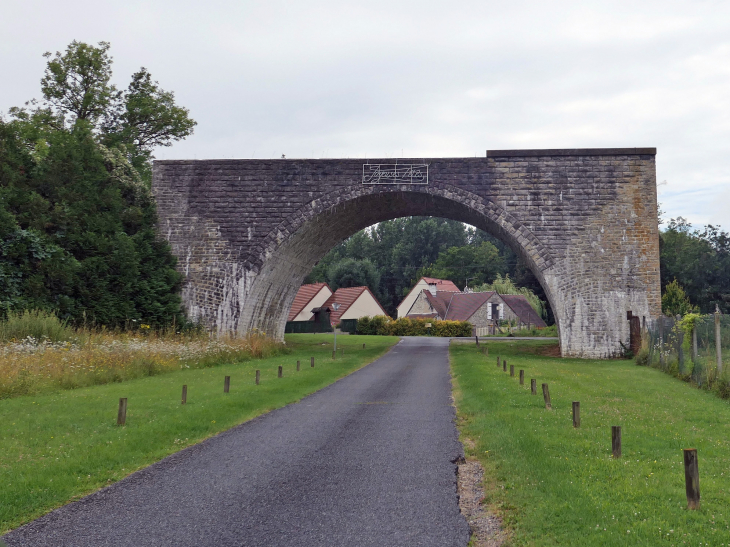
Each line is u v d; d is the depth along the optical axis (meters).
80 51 38.16
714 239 55.03
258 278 33.97
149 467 8.95
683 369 19.88
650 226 31.95
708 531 5.85
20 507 7.06
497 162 32.91
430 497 7.45
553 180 32.56
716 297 53.03
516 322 73.38
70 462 8.76
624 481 7.45
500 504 7.02
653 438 9.95
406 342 45.91
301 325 72.81
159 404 13.77
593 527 5.99
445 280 94.12
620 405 13.52
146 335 28.31
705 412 12.81
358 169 33.62
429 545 5.98
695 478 6.50
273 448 10.11
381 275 111.00
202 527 6.54
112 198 31.36
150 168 42.44
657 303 31.61
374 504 7.21
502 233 34.28
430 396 16.34
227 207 34.28
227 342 29.05
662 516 6.25
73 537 6.28
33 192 28.34
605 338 31.75
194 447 10.22
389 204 36.34
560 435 10.04
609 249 32.09
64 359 18.02
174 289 33.91
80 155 30.95
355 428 11.76
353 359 29.08
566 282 32.19
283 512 6.98
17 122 34.72
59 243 28.81
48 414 12.38
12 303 25.36
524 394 14.77
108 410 12.98
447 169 33.12
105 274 29.72
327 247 41.53
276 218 34.00
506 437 9.95
